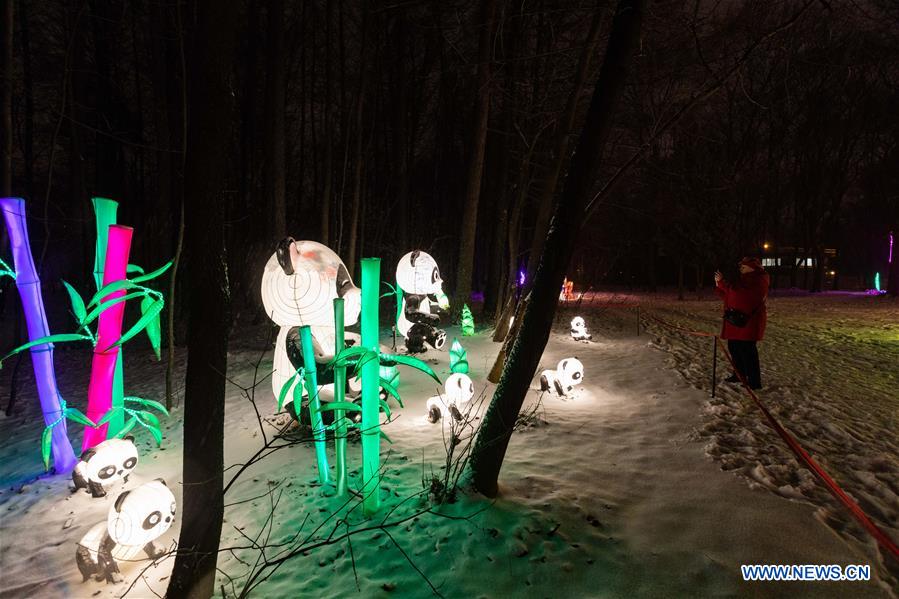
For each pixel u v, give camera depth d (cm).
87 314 529
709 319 1738
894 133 2709
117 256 520
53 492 491
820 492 418
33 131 1680
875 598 293
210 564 293
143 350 1297
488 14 1330
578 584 316
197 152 268
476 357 982
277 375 571
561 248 381
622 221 2473
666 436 552
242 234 1872
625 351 1069
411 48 2159
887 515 383
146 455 575
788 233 3850
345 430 433
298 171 2273
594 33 908
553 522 374
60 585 349
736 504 396
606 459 493
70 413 515
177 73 1333
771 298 2734
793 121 2820
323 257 550
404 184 2047
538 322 389
